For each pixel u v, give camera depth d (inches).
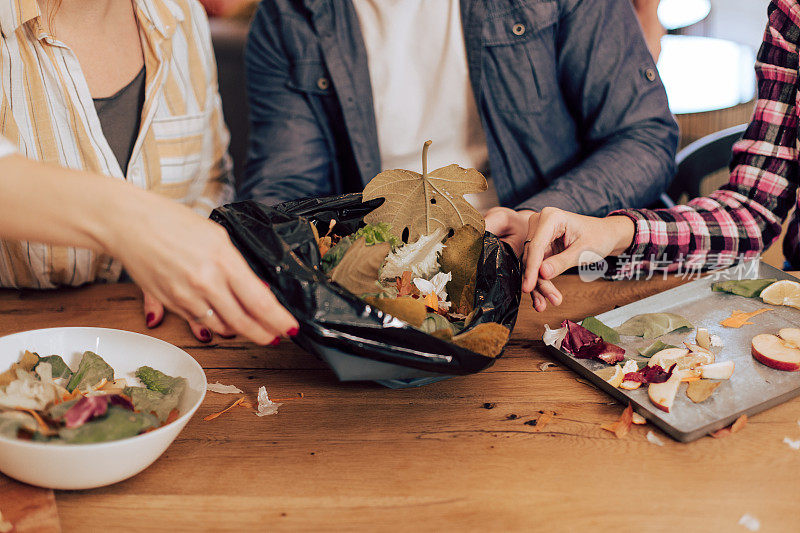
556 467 25.0
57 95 44.4
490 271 30.4
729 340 31.6
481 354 25.6
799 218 44.3
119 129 48.9
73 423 22.5
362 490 24.1
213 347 34.6
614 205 48.8
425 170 31.4
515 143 55.0
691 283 36.7
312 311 24.4
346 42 55.4
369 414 28.7
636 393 28.5
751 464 24.7
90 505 23.5
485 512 22.9
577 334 31.7
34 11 40.8
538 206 45.7
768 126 43.4
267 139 60.0
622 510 22.7
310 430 27.6
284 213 28.8
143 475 25.0
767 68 43.3
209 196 56.2
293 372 32.1
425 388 30.4
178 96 50.7
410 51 55.4
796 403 28.0
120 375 28.2
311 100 58.6
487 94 53.3
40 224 21.4
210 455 26.1
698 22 107.5
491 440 26.7
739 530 21.7
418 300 26.5
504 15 50.9
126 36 48.3
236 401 29.6
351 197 33.3
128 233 20.8
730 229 41.5
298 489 24.2
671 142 53.0
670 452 25.5
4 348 27.5
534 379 30.9
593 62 52.0
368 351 24.5
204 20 53.2
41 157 44.9
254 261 25.8
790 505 22.7
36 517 22.5
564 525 22.2
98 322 37.4
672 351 30.2
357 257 26.3
